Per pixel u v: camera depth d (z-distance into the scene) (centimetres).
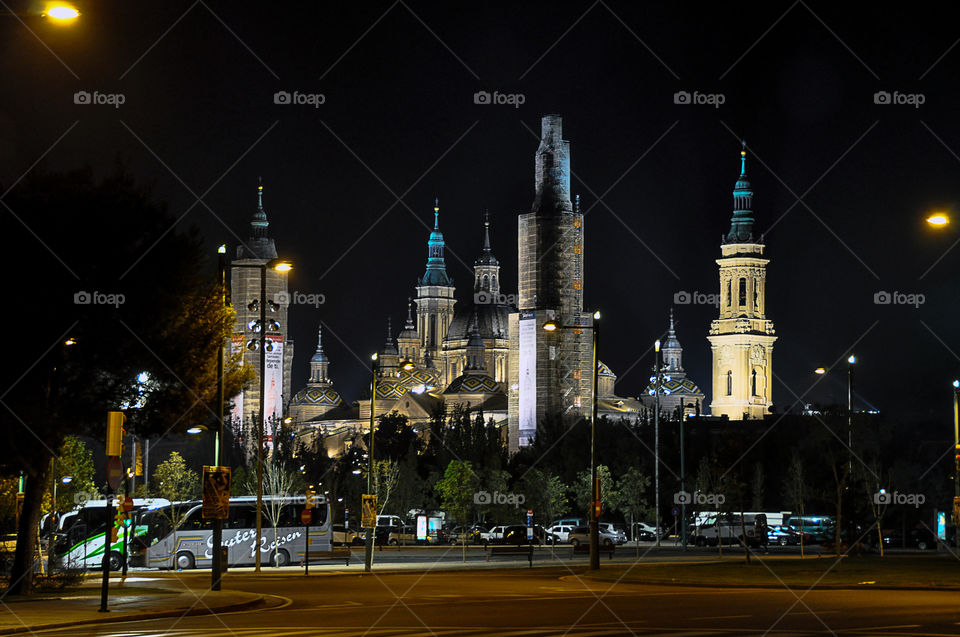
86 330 4812
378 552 10594
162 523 7881
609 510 14638
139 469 9181
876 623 3197
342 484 18212
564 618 3397
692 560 8325
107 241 4753
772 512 14662
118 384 4953
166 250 4878
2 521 8444
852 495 7894
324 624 3256
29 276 4703
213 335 5097
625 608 3781
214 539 4797
